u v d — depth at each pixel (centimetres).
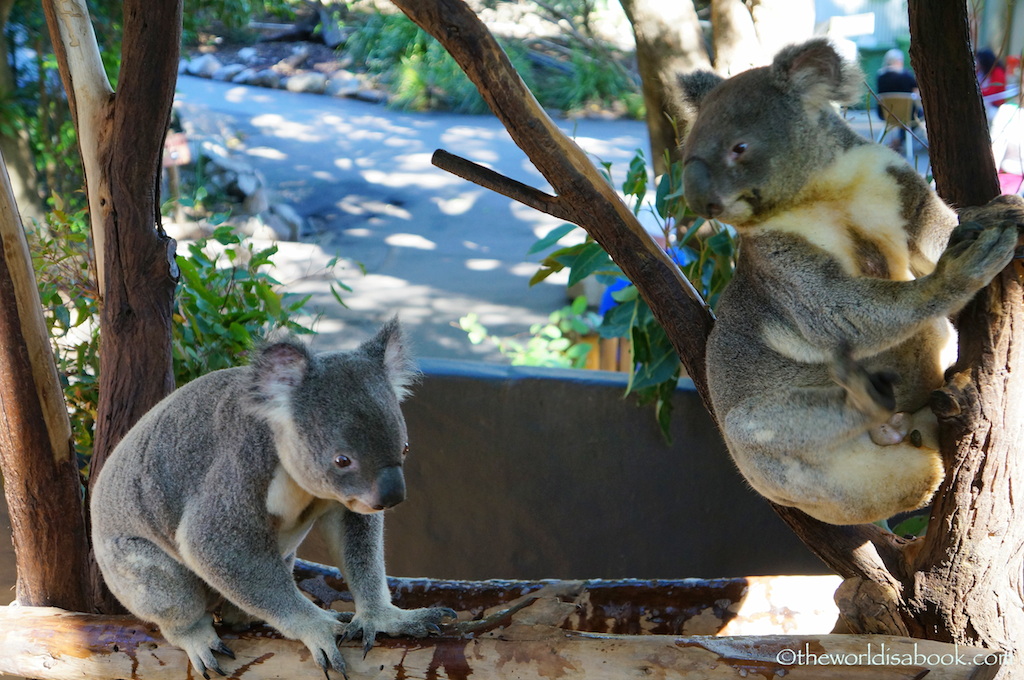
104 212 341
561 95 1803
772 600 338
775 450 256
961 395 234
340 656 269
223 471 270
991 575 251
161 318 351
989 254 209
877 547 271
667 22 513
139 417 348
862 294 232
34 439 318
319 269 1072
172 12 326
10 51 988
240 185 1220
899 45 962
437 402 491
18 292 307
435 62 1875
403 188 1397
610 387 478
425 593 348
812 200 244
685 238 470
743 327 267
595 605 340
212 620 297
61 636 298
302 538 302
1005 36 369
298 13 2183
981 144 242
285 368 262
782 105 241
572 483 493
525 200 290
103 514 296
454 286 1032
